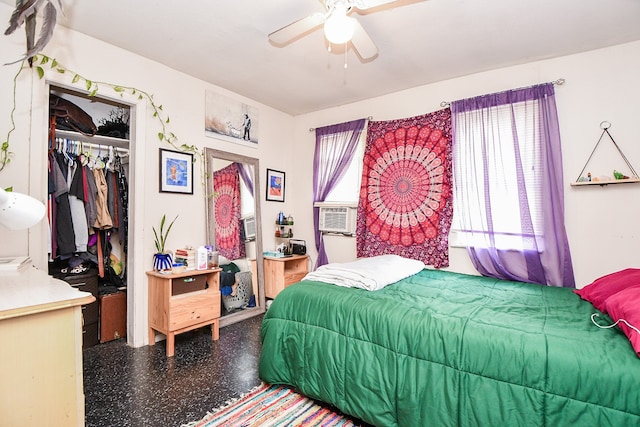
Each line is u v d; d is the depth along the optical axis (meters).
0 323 0.92
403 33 2.20
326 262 3.75
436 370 1.40
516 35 2.21
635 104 2.23
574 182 2.37
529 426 1.17
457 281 2.41
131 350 2.52
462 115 2.83
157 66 2.70
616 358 1.13
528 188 2.53
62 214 2.49
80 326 1.07
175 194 2.84
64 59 2.18
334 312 1.78
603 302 1.64
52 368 1.01
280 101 3.63
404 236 3.10
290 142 4.10
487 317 1.54
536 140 2.50
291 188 4.11
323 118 3.89
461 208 2.81
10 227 1.21
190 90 2.96
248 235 3.47
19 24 1.26
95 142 2.83
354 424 1.66
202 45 2.43
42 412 0.99
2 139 1.92
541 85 2.49
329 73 2.88
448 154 2.88
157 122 2.71
